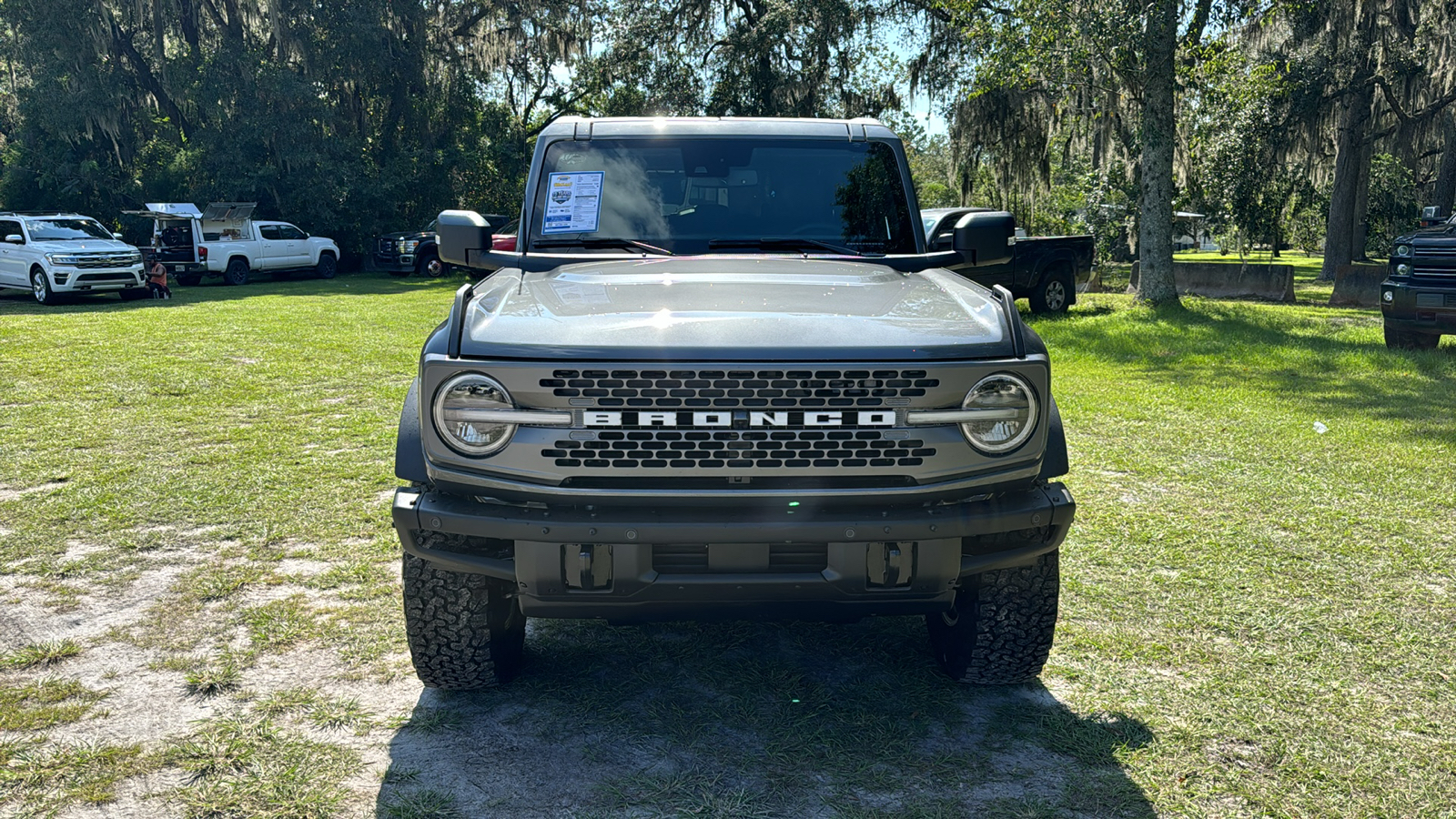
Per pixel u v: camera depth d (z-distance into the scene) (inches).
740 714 135.8
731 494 112.8
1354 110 1176.8
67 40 1208.8
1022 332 121.1
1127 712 135.9
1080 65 676.1
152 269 852.0
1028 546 125.7
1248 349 466.0
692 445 112.6
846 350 113.0
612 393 111.8
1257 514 222.4
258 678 145.9
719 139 173.3
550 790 117.4
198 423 315.3
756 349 112.2
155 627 163.3
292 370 420.2
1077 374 411.5
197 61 1273.4
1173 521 217.3
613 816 112.2
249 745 126.3
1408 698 140.0
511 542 123.6
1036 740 128.7
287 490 240.7
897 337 116.0
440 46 1457.9
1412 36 1030.4
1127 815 112.3
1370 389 369.4
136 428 307.9
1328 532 209.9
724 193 170.7
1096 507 227.9
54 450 278.7
